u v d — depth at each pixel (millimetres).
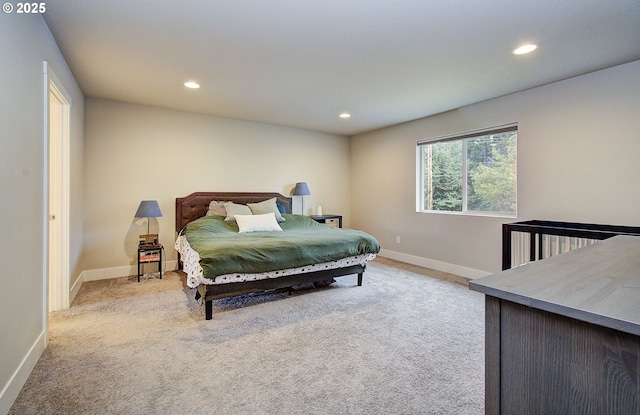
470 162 4176
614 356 640
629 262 1143
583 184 3049
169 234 4348
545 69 2902
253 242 3002
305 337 2357
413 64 2791
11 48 1602
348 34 2283
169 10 1991
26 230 1800
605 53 2578
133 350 2145
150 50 2535
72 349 2146
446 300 3176
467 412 1559
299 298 3223
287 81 3205
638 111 2729
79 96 3410
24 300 1764
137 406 1582
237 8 1969
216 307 2963
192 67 2869
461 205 4297
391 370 1926
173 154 4352
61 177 2844
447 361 2031
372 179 5621
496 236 3799
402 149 5039
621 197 2828
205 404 1604
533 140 3404
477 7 1949
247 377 1845
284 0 1885
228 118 4746
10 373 1573
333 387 1754
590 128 2998
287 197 5316
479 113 3916
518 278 919
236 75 3053
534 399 759
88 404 1591
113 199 3969
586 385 679
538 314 750
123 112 3998
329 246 3217
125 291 3420
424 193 4816
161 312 2826
